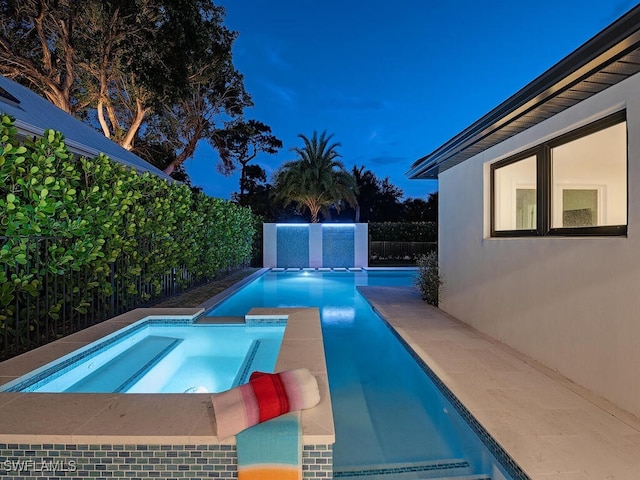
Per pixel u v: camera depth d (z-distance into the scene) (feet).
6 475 6.74
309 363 10.46
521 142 15.20
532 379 12.34
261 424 6.86
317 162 61.31
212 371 15.29
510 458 8.09
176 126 68.28
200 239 31.73
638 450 8.29
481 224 18.53
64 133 23.98
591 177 16.14
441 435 10.86
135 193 20.72
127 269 20.57
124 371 13.91
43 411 7.53
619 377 10.39
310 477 6.82
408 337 17.38
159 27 49.55
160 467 6.74
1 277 12.61
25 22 47.73
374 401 13.16
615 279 10.57
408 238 63.82
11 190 13.79
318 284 41.34
